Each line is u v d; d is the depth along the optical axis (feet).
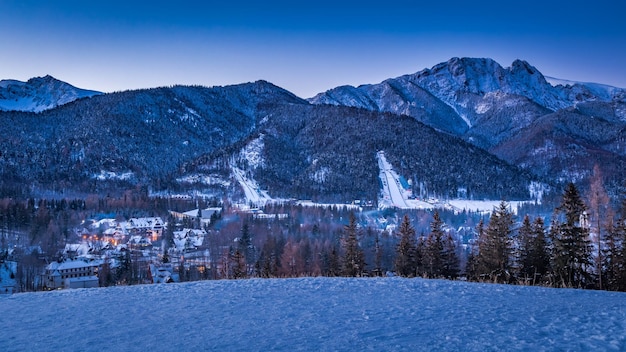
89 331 26.91
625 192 137.90
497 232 114.21
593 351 21.56
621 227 94.58
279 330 26.55
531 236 113.50
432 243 140.46
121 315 31.17
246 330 26.66
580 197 98.99
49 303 35.50
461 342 23.38
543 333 25.02
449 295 37.91
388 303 34.58
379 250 181.37
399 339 24.14
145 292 40.16
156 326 27.94
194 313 31.63
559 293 38.96
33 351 23.09
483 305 33.47
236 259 159.53
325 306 33.63
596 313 29.99
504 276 109.70
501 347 22.38
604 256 97.66
